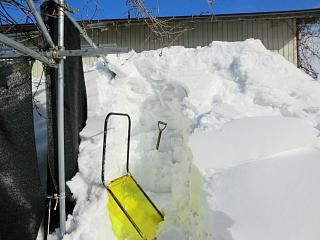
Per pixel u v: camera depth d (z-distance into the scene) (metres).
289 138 3.25
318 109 3.90
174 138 4.08
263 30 9.51
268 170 2.78
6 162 2.31
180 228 3.41
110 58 4.49
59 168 2.64
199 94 4.09
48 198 2.70
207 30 9.57
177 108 4.09
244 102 4.08
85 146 3.26
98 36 9.68
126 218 3.02
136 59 4.82
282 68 4.95
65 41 2.83
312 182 2.59
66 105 2.89
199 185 3.06
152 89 4.42
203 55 5.20
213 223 2.45
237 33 9.52
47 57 2.60
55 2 2.68
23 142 2.46
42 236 2.59
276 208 2.40
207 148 3.19
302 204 2.41
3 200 2.28
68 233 2.63
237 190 2.61
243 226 2.31
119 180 3.20
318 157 2.90
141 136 4.17
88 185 2.98
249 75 4.59
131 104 4.27
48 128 2.79
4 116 2.32
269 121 3.48
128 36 9.62
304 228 2.23
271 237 2.20
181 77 4.36
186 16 8.83
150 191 3.89
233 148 3.15
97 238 2.67
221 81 4.44
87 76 4.34
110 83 4.26
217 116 3.69
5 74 2.35
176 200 3.68
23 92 2.49
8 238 2.30
